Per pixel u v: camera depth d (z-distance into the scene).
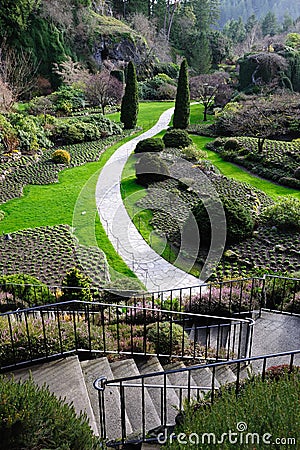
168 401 3.72
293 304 5.83
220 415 2.26
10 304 5.82
